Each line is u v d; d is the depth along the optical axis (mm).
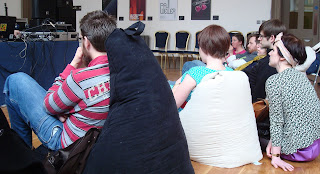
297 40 2092
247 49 3783
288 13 8383
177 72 7766
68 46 4457
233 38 3947
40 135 1584
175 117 1408
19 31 4246
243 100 2047
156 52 8508
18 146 846
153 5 8969
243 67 2971
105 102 1443
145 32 9141
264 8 8047
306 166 2107
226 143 2023
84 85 1418
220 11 8398
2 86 3674
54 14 5109
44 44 4121
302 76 2121
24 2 8750
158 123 1323
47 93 1604
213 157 2047
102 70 1448
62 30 4535
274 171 2012
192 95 2062
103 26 1470
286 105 2062
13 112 1758
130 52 1323
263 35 2668
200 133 2025
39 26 4383
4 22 4047
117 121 1322
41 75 4129
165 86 1389
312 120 2070
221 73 1998
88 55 1555
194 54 8188
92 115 1459
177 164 1395
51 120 1575
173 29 8875
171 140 1370
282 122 2078
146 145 1301
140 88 1319
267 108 2301
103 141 1327
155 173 1319
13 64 3773
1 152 797
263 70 2598
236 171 1992
